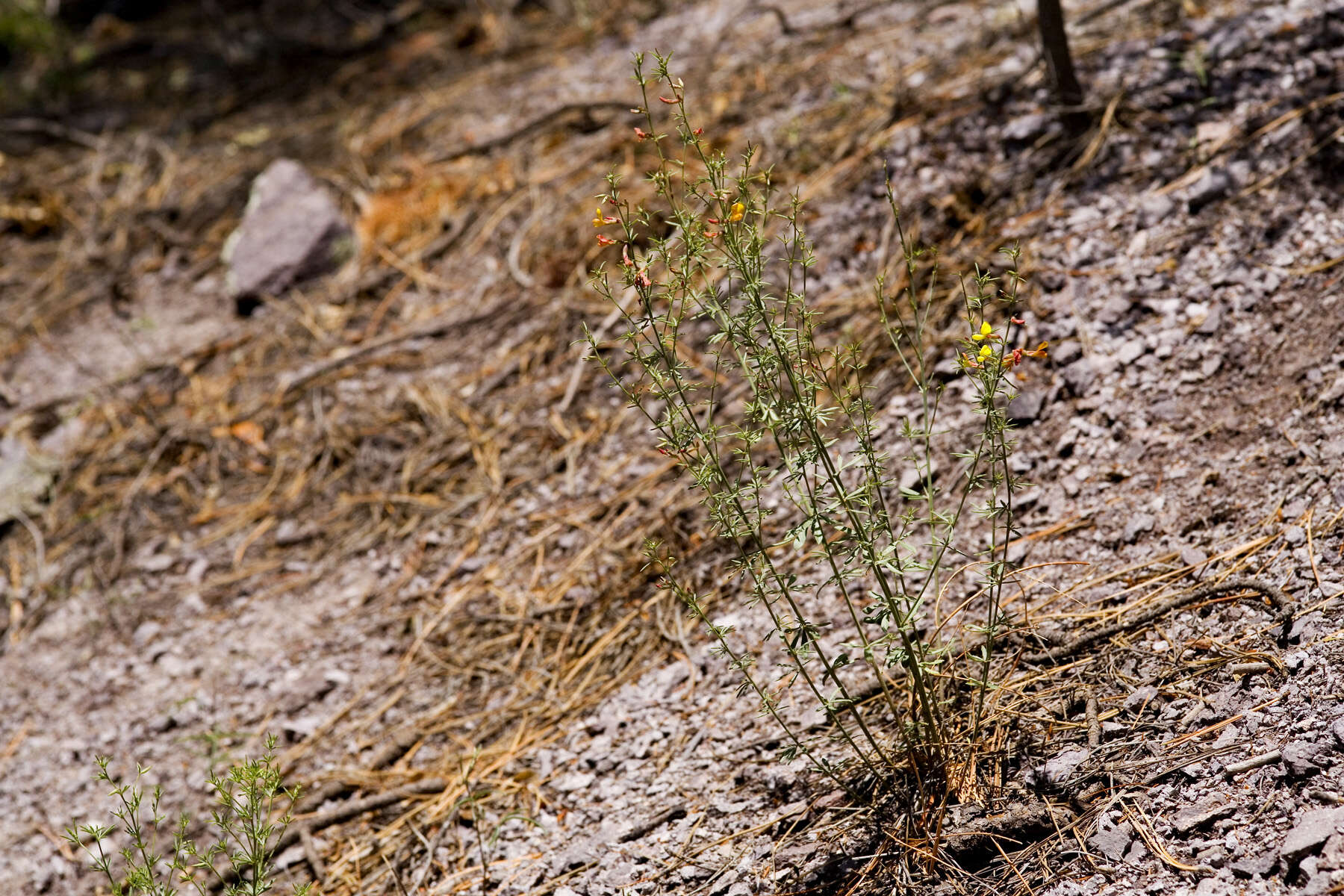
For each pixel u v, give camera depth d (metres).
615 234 4.38
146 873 2.21
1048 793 2.27
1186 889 2.00
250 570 3.90
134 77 7.68
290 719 3.35
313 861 2.88
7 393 5.08
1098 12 4.23
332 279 5.06
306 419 4.40
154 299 5.43
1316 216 3.14
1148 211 3.42
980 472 3.08
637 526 3.48
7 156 6.93
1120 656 2.49
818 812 2.46
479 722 3.14
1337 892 1.85
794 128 4.45
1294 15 3.72
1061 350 3.22
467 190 5.18
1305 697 2.19
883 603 2.38
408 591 3.63
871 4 5.14
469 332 4.46
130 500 4.27
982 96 4.07
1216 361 2.99
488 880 2.67
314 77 7.07
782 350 2.20
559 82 5.77
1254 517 2.64
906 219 3.86
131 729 3.49
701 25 5.67
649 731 2.88
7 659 3.88
